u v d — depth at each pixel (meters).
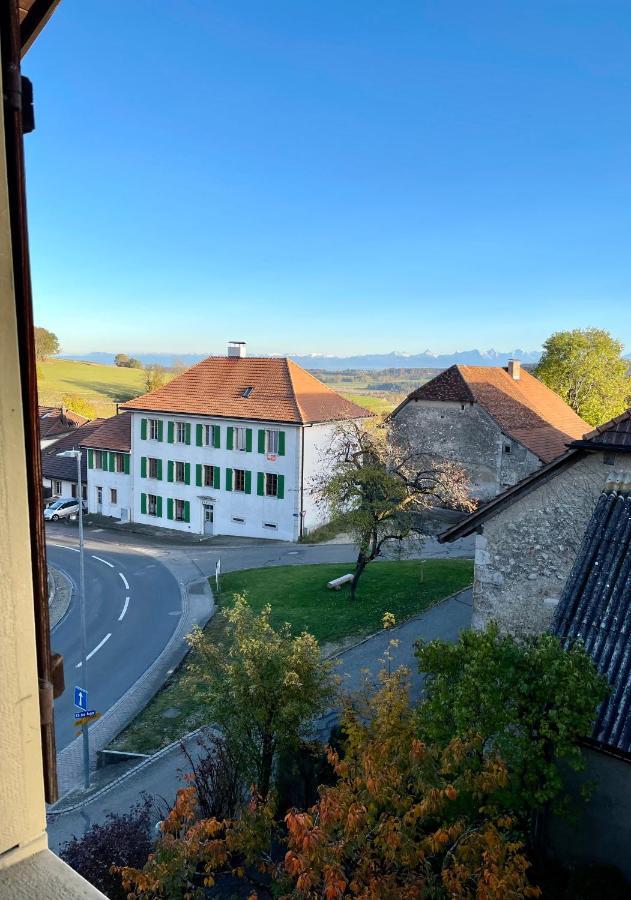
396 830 7.07
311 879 6.28
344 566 29.89
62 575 30.81
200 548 35.50
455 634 20.23
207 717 12.48
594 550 10.84
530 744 8.01
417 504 24.69
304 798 12.77
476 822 8.55
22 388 1.47
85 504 44.22
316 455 36.72
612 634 9.80
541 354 52.44
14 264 1.45
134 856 11.19
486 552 12.77
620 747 8.65
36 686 1.53
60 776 15.47
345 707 11.38
